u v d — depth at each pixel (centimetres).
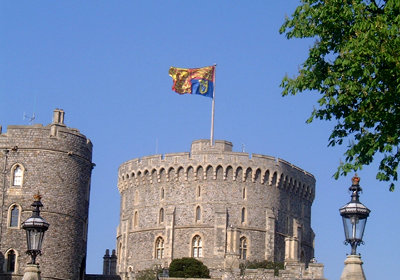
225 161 13038
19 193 8912
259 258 12900
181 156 13188
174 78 12794
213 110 13138
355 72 3475
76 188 9181
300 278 8475
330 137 3634
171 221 13038
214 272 12262
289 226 13538
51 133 9069
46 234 8850
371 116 3466
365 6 3509
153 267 12744
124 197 13975
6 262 8744
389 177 3481
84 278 9375
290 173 13575
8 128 9056
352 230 3108
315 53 3656
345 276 3103
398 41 3362
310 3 3712
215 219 12850
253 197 13075
